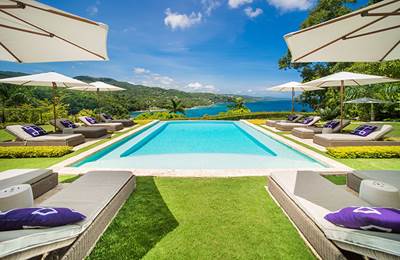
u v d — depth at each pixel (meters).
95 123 12.12
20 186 2.51
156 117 21.94
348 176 3.74
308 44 2.92
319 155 6.60
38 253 1.73
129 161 6.77
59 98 20.27
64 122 9.91
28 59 3.56
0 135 10.70
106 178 3.55
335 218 2.06
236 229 2.78
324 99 23.22
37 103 20.42
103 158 7.12
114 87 13.93
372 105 17.12
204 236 2.63
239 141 10.68
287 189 3.10
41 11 2.31
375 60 3.52
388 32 2.88
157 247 2.42
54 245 1.84
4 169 5.26
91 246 2.33
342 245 1.98
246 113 22.42
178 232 2.70
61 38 2.91
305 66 23.69
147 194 3.80
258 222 2.94
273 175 3.71
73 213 2.05
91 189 3.07
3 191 2.38
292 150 7.88
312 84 9.91
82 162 6.26
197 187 4.12
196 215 3.11
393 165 5.61
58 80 8.41
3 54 3.40
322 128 9.97
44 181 3.54
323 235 2.20
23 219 1.75
